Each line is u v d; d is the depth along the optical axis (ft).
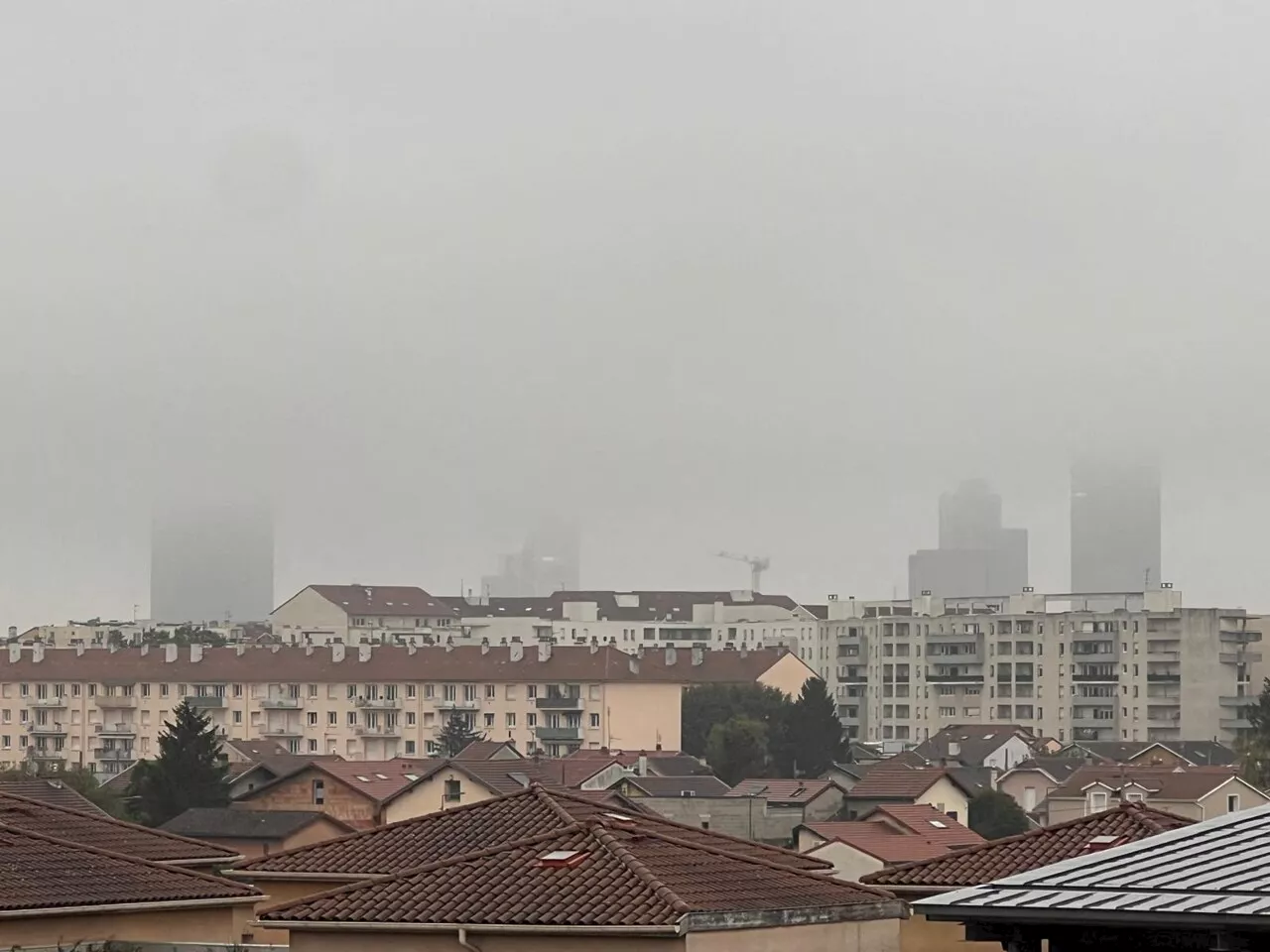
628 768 511.81
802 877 133.39
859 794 442.50
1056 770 588.91
